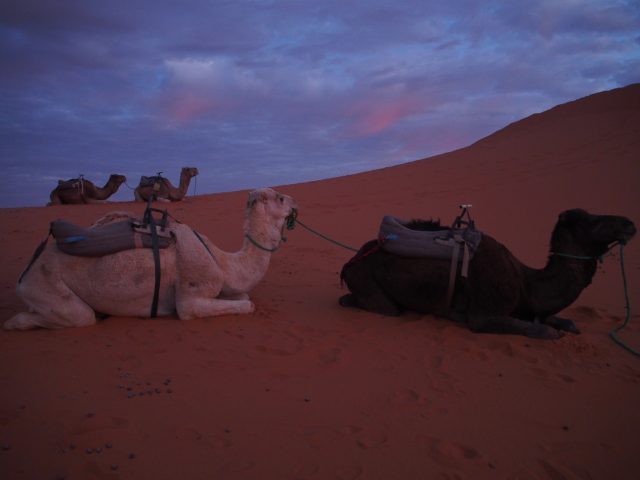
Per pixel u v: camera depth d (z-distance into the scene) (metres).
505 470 3.92
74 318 6.52
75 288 6.59
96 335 6.38
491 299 6.73
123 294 6.68
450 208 20.53
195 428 4.36
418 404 4.92
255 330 6.82
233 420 4.52
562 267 6.73
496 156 31.67
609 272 11.57
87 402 4.73
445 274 6.99
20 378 5.16
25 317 6.43
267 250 7.60
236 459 3.96
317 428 4.43
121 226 6.77
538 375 5.61
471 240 6.84
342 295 9.15
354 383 5.34
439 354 6.14
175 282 6.95
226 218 19.17
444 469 3.91
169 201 24.69
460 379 5.48
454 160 32.53
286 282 10.18
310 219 19.23
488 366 5.82
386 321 7.41
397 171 31.05
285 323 7.21
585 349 6.25
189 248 6.89
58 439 4.11
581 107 44.34
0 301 7.95
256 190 7.62
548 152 30.30
